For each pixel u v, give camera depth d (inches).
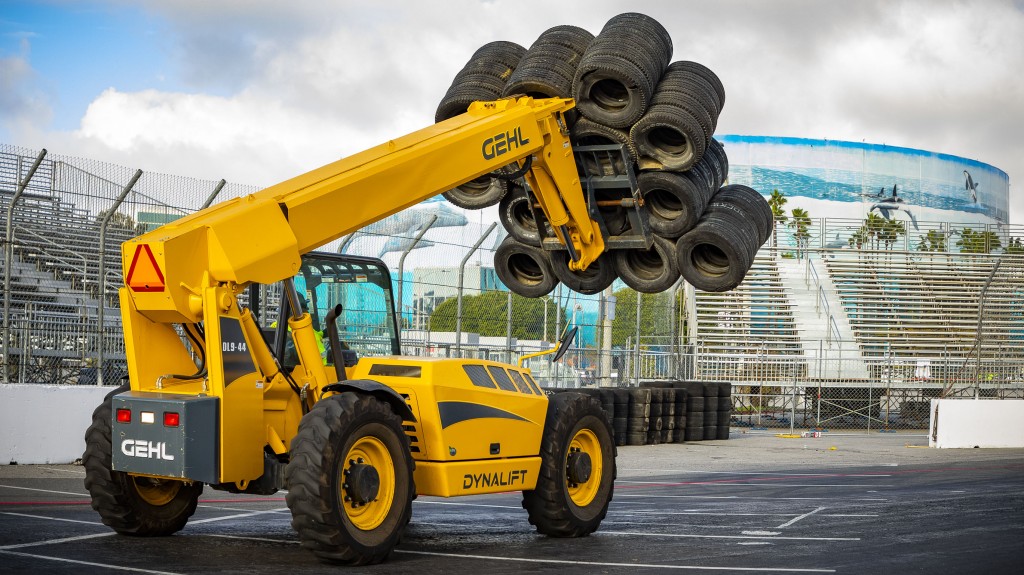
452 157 343.0
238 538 327.0
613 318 978.1
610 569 281.3
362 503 281.9
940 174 3722.9
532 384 356.5
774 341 1429.6
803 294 1510.8
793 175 3535.9
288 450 300.4
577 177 403.5
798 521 401.7
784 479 618.5
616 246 419.2
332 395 282.5
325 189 306.8
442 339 722.2
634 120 394.3
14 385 537.6
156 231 293.6
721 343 1437.0
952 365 1270.9
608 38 396.2
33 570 255.1
